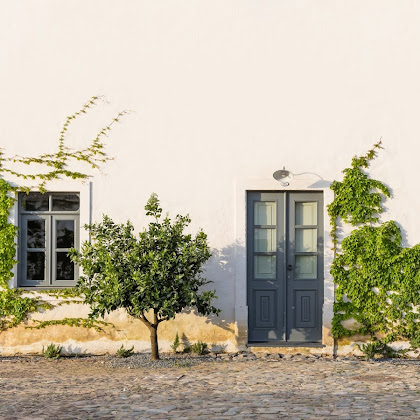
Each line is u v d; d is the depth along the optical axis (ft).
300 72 38.91
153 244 35.22
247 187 38.63
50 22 39.17
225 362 35.73
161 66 39.11
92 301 35.60
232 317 38.42
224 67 39.01
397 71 38.70
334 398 26.91
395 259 37.96
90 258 35.83
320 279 38.86
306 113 38.75
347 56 38.81
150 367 34.53
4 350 38.45
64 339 38.50
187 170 38.86
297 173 38.60
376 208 38.37
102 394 28.32
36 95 39.14
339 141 38.63
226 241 38.63
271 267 39.11
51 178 38.86
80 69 39.19
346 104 38.70
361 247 38.22
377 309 38.09
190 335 38.40
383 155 38.52
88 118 39.09
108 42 39.22
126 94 39.11
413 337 37.81
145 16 39.19
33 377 32.63
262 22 39.01
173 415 24.31
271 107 38.86
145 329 38.45
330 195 38.40
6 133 39.04
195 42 39.11
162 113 39.01
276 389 28.84
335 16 38.88
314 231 39.06
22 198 39.24
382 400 26.50
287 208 39.09
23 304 38.37
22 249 39.17
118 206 38.86
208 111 38.96
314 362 35.81
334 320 38.09
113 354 38.34
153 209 35.81
